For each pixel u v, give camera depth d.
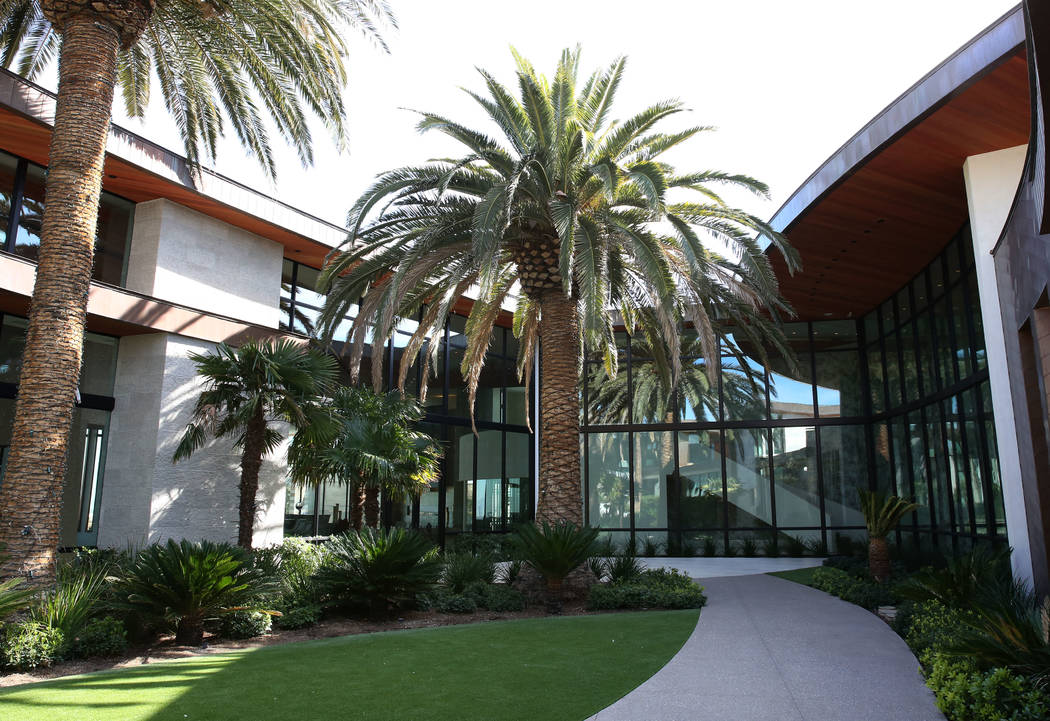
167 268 14.89
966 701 5.11
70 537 13.84
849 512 22.14
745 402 23.64
